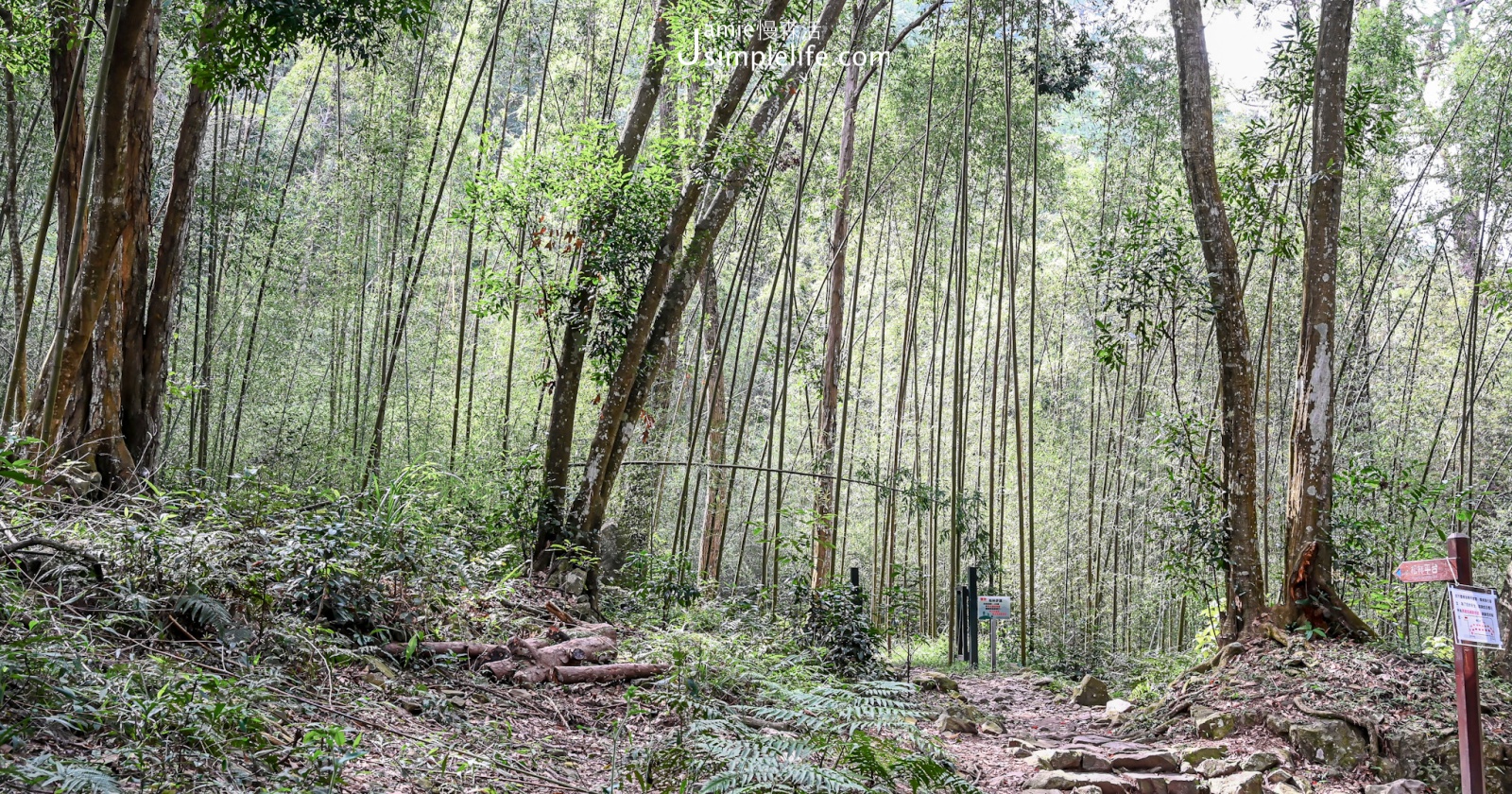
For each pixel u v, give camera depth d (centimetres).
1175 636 1516
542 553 845
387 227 1252
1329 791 555
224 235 1055
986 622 1591
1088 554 1492
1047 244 2155
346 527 531
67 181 737
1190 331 1636
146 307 749
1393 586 1026
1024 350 1953
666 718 487
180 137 767
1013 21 1262
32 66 750
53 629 352
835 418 1491
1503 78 1235
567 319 896
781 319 1245
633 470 1280
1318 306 789
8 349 1349
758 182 941
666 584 863
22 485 479
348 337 1391
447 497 889
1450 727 576
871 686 373
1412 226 1391
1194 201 835
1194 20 830
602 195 871
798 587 911
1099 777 525
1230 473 820
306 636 444
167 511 515
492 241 972
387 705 419
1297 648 728
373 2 521
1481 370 1545
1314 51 874
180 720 308
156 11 738
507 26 1405
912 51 1514
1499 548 973
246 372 1066
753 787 310
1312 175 803
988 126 1453
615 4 1495
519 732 441
